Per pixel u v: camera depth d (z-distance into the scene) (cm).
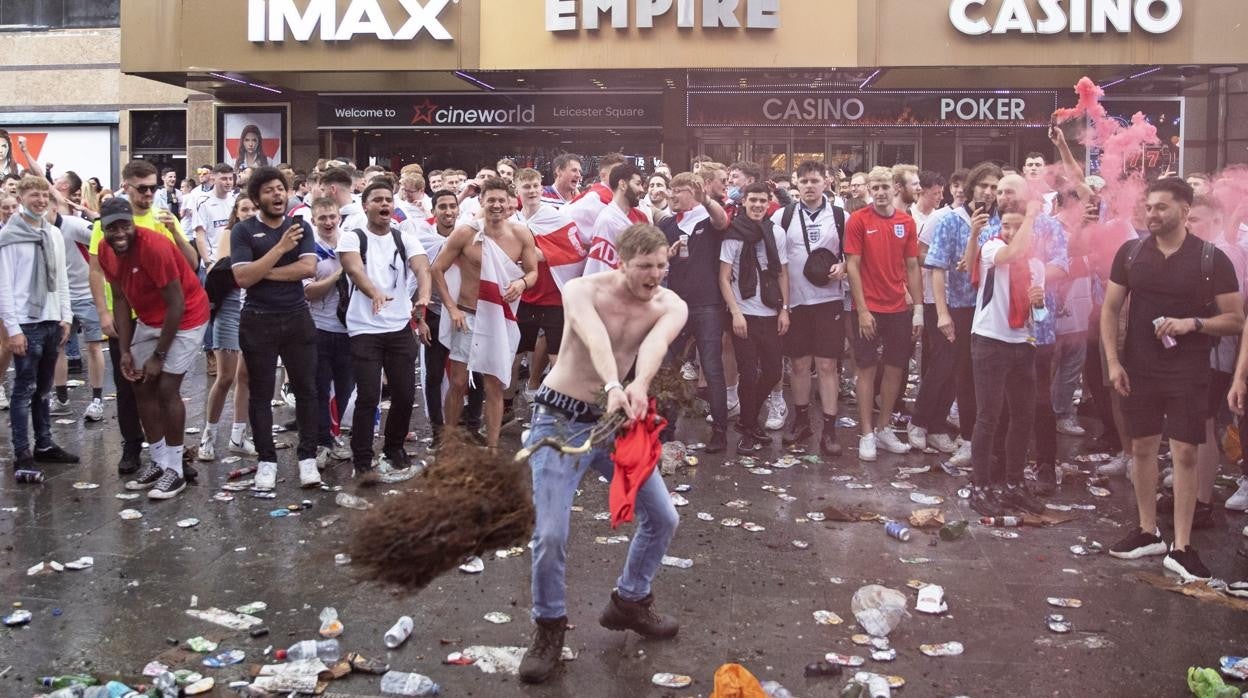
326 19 1630
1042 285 636
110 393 1014
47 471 738
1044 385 689
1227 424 733
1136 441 575
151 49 1670
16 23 2144
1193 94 1725
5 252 712
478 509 341
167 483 675
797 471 750
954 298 755
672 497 679
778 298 789
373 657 446
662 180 921
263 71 1659
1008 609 503
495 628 476
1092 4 1522
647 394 421
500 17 1616
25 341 700
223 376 756
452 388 738
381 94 1886
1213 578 541
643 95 1827
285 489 693
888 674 434
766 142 1844
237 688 416
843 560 569
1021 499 649
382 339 702
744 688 374
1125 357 577
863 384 781
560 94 1850
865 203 1068
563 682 425
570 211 808
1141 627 482
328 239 741
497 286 707
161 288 655
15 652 450
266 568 549
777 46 1577
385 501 350
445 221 845
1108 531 621
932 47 1558
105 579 534
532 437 439
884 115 1783
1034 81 1744
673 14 1584
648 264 422
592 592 519
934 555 578
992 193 713
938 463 762
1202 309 552
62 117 2145
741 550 582
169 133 2134
